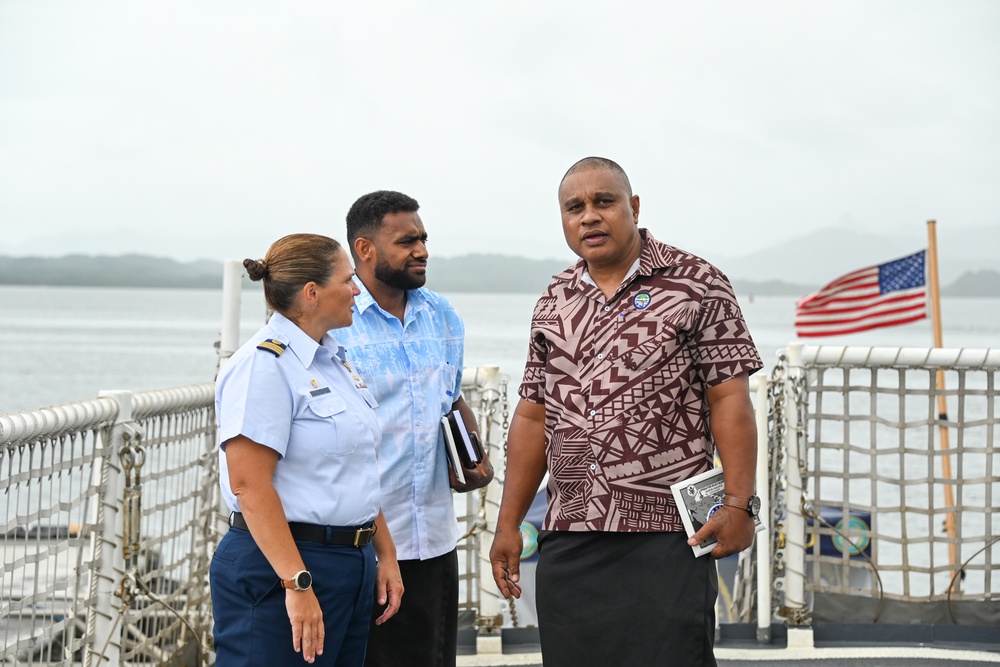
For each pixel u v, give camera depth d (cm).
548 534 330
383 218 349
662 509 314
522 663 445
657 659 311
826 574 473
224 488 291
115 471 361
